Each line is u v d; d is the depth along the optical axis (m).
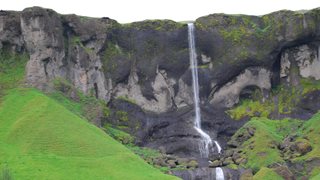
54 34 130.12
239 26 146.75
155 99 142.12
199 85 144.88
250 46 145.00
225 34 145.75
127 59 141.25
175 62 144.25
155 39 144.00
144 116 139.75
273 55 145.25
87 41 137.88
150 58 143.25
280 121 137.12
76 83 134.38
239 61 144.25
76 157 104.12
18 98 121.88
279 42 144.38
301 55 145.50
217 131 141.75
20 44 131.38
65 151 105.69
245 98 146.50
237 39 145.38
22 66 129.75
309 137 123.19
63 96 127.56
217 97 145.12
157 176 100.19
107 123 134.12
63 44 133.62
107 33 140.75
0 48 131.50
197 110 143.62
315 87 143.12
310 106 142.00
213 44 145.62
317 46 145.12
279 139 126.56
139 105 140.62
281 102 144.50
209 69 145.12
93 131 114.06
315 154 116.56
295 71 145.62
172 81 143.88
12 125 113.19
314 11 144.12
